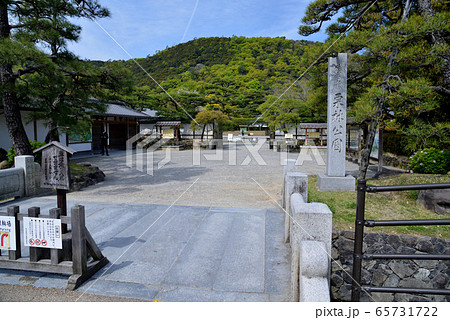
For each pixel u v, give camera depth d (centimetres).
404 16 686
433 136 726
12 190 711
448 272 383
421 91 608
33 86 764
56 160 381
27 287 337
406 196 578
